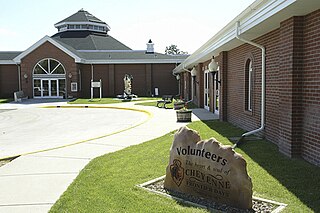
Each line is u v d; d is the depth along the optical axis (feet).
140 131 37.09
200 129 36.78
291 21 22.09
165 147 26.94
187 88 89.86
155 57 131.75
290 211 13.60
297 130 22.39
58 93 117.50
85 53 136.46
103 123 50.03
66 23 156.76
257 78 31.91
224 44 36.35
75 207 14.42
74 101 99.40
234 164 14.38
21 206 15.07
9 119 57.21
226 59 43.96
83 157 24.56
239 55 38.17
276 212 13.57
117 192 16.17
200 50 52.49
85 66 126.72
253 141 28.71
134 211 13.88
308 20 21.27
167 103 77.05
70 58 115.75
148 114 60.13
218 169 14.80
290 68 22.41
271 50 27.96
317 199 14.89
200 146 15.66
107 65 127.75
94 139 32.35
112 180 18.17
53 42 115.34
